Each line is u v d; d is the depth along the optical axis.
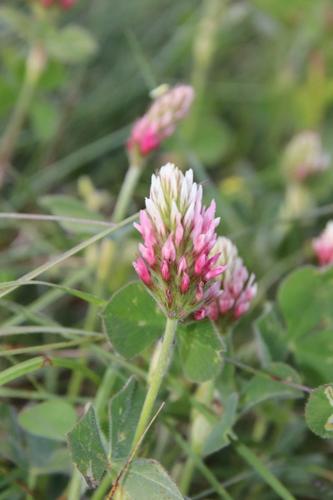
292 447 0.40
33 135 0.60
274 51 0.72
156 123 0.42
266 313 0.37
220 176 0.64
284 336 0.38
